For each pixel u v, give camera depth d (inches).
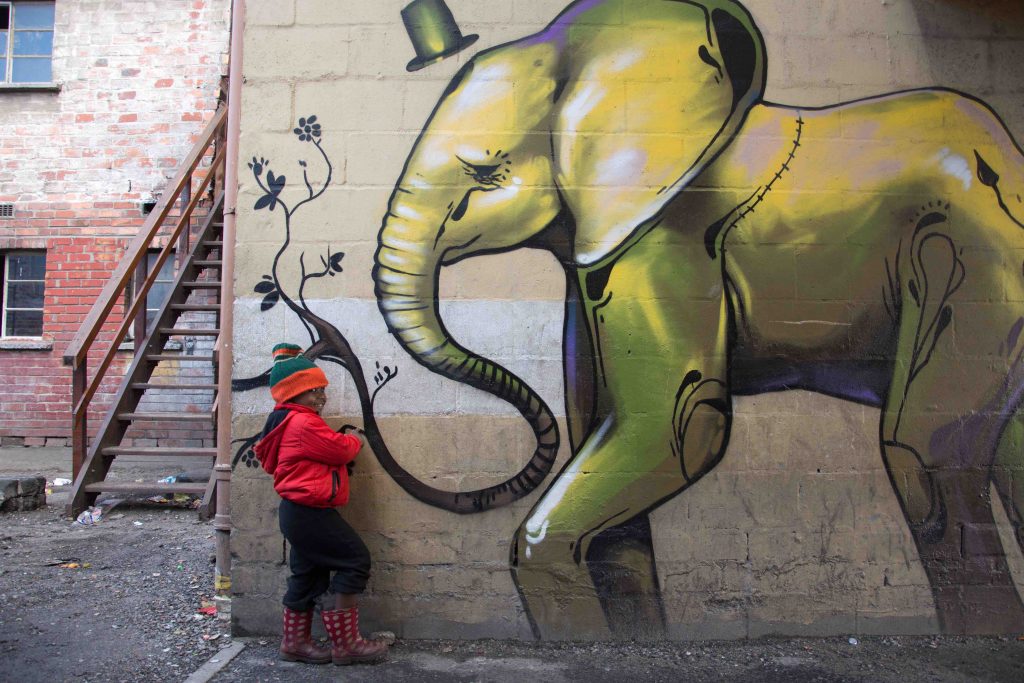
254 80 159.0
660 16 162.4
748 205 160.2
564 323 157.1
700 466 156.6
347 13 160.2
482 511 154.7
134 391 258.2
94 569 189.5
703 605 155.3
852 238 160.7
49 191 345.1
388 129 158.7
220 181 327.0
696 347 157.9
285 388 140.5
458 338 156.5
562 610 154.3
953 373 160.4
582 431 156.0
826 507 157.2
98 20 349.7
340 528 139.9
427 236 157.5
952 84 163.8
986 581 158.2
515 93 160.1
